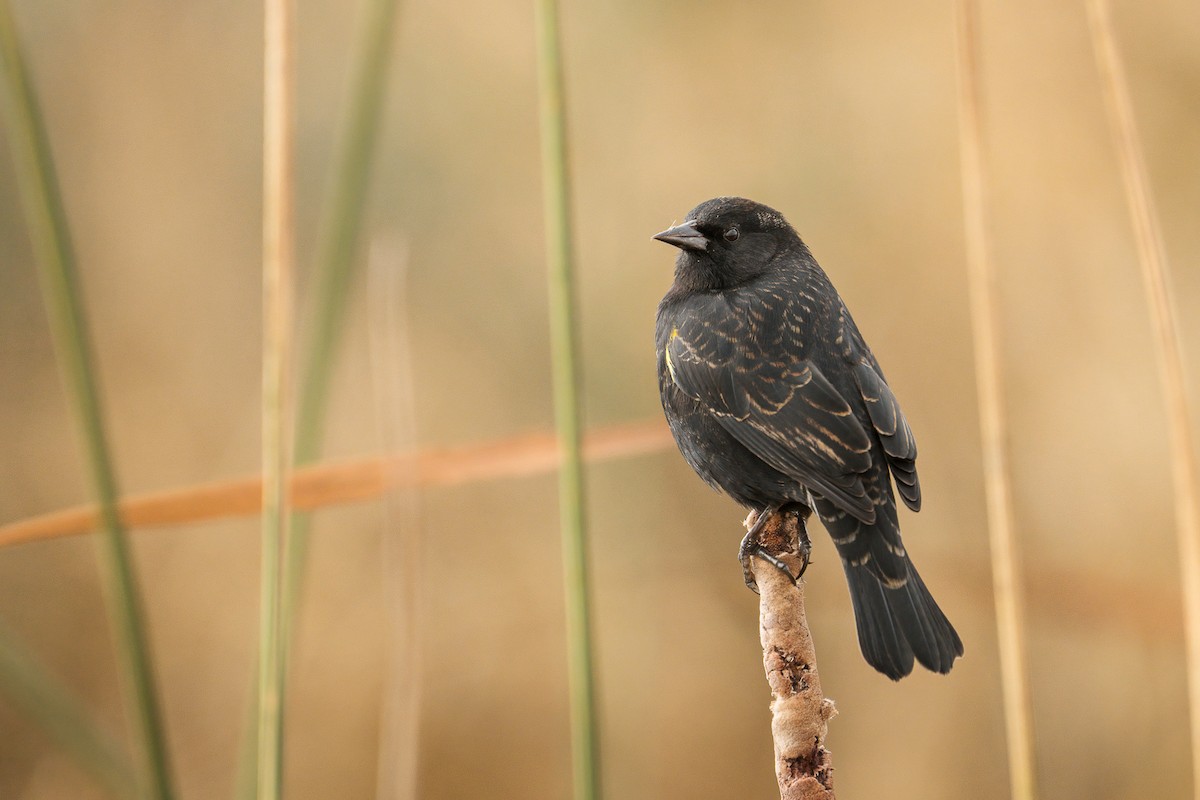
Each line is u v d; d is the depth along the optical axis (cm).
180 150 1422
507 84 1409
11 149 1392
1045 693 1180
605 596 1264
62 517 573
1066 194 1244
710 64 1323
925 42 1295
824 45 1317
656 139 1330
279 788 539
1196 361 1184
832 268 1282
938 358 1259
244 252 1423
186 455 1336
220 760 1226
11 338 1380
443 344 1394
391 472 618
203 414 1362
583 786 547
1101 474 1198
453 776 1240
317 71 1456
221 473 1328
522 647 1273
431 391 1373
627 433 704
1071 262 1238
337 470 621
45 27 1405
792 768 509
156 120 1420
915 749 1180
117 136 1411
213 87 1441
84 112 1409
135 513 598
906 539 1221
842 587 1228
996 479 661
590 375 1303
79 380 536
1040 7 1266
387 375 623
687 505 1280
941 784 1168
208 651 1251
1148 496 1179
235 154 1441
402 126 1409
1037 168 1252
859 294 1280
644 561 1271
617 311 1311
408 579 615
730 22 1320
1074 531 1196
